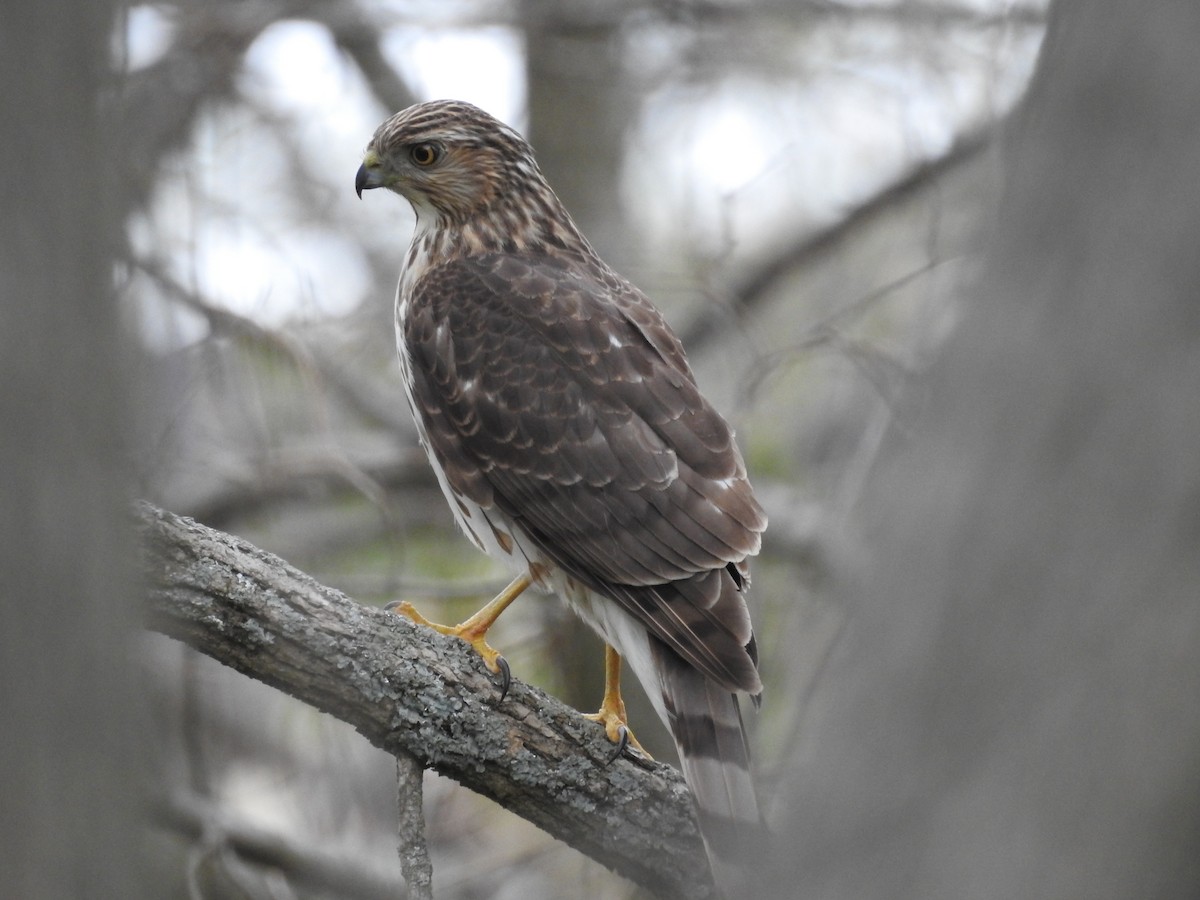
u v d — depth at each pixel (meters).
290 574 9.13
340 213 20.47
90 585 6.57
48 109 6.38
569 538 10.52
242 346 16.61
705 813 9.12
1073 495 5.94
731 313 16.80
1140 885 5.77
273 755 17.83
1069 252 6.08
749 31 20.05
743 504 10.31
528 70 21.72
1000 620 6.01
